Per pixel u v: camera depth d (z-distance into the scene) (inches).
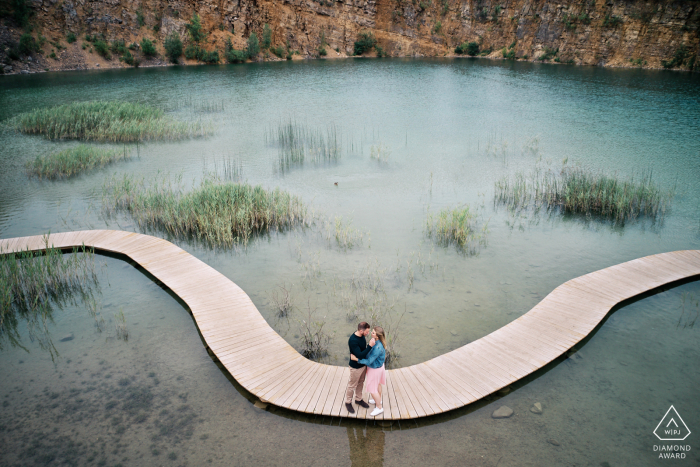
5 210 625.3
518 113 1302.9
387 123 1181.1
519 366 311.6
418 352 337.7
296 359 319.9
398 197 690.2
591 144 976.9
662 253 491.2
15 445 251.1
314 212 622.2
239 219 563.8
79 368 319.6
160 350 340.2
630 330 367.9
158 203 611.8
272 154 906.7
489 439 256.5
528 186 721.6
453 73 2146.9
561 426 266.5
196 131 1059.3
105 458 242.5
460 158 888.9
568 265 483.2
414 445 252.2
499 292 427.8
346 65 2448.3
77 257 496.1
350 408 270.1
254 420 270.7
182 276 440.5
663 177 754.8
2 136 990.4
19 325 376.8
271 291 429.4
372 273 465.1
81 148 852.0
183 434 259.6
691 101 1460.4
